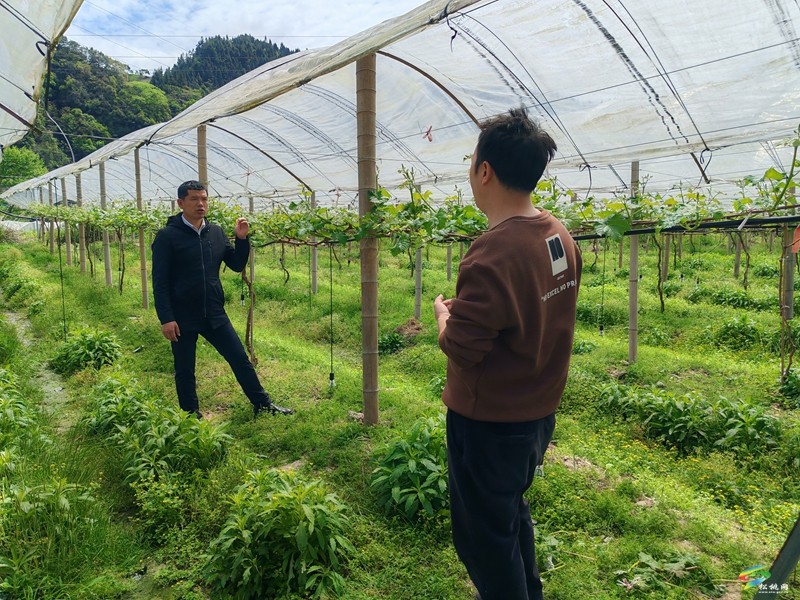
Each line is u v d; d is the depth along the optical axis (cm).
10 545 285
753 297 1037
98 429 454
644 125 482
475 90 517
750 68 382
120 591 285
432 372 689
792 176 379
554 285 183
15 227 3325
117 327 860
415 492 335
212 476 367
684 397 516
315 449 436
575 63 425
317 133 814
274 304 1062
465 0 273
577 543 310
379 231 441
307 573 276
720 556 304
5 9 231
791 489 403
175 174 1399
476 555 196
